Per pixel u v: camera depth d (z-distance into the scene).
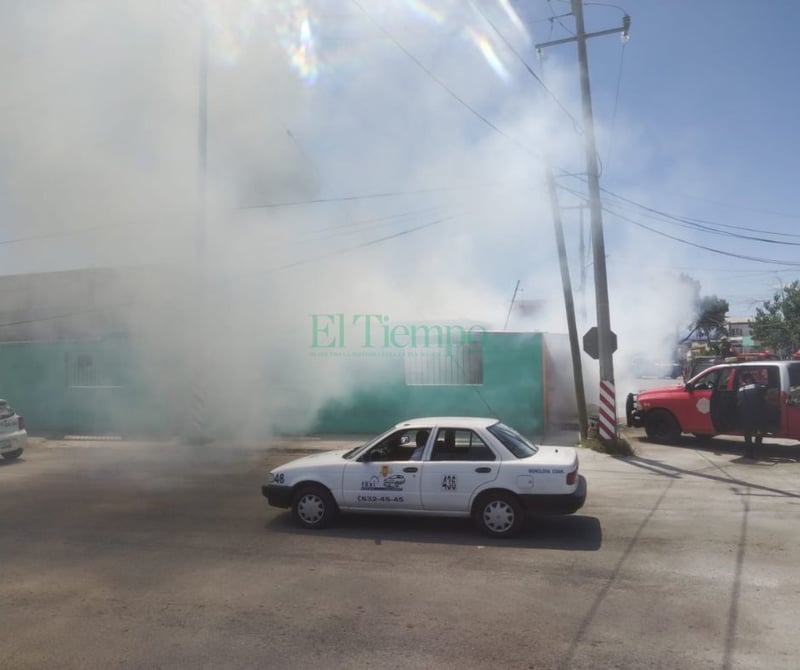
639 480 8.74
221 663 3.42
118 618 4.08
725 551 5.38
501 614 4.06
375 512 6.23
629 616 4.00
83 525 6.63
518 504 5.88
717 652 3.48
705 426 11.45
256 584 4.70
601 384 11.17
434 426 6.33
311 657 3.48
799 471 9.29
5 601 4.42
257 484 8.84
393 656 3.48
